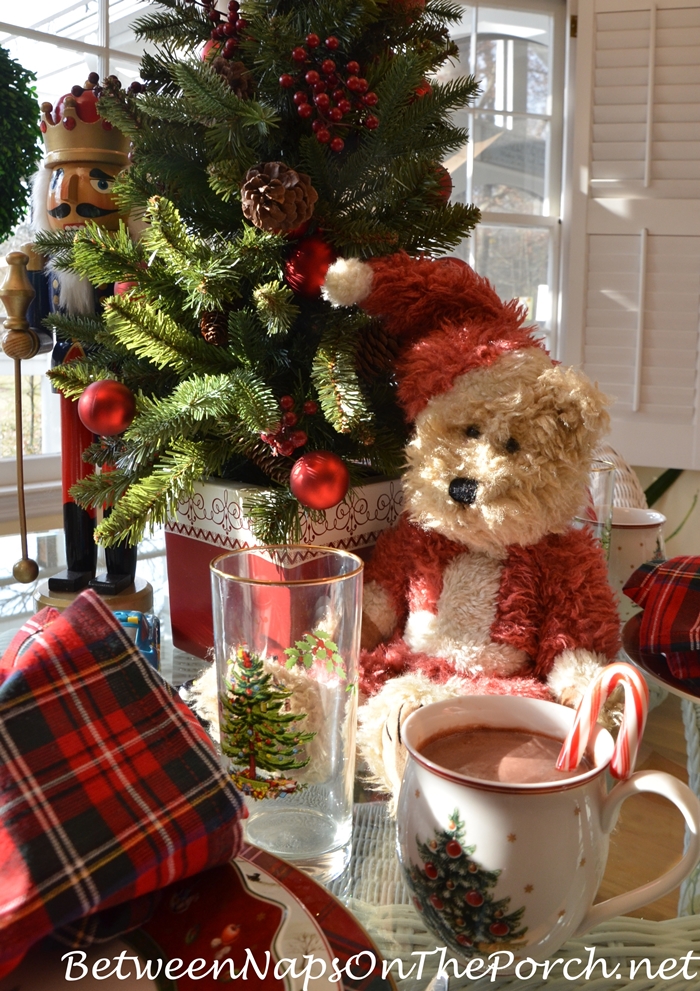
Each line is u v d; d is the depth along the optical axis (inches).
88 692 12.9
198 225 27.0
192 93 22.8
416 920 15.3
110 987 11.0
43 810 11.3
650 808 19.3
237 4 25.9
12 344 30.9
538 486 23.0
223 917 12.1
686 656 23.0
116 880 10.8
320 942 11.6
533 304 89.4
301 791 16.5
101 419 24.1
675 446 82.0
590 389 23.0
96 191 30.1
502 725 15.6
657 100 78.0
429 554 25.4
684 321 80.1
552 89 85.6
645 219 80.0
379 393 27.1
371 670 23.8
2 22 50.9
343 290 23.3
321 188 25.0
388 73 24.5
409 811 13.8
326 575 18.9
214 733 19.8
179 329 25.2
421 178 24.9
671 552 86.4
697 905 16.3
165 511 24.0
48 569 38.5
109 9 55.9
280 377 26.4
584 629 23.4
